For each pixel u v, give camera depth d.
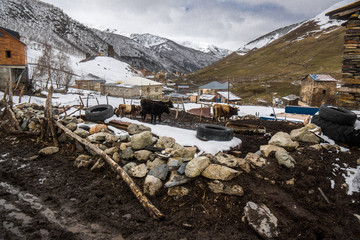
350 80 10.01
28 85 26.41
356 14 9.61
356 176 5.59
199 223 4.74
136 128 8.36
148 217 4.96
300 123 11.32
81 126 9.17
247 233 4.48
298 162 5.97
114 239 4.35
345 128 7.13
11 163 7.57
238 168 5.84
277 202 5.01
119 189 6.02
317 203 4.93
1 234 4.38
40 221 4.80
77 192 5.93
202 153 6.45
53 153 8.27
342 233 4.36
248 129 9.88
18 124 10.31
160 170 5.93
